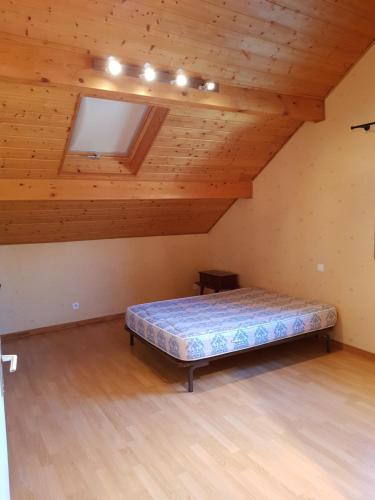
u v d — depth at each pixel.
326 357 4.00
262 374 3.64
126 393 3.36
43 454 2.53
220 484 2.21
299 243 4.62
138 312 4.17
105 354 4.26
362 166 3.82
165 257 5.97
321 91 3.97
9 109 2.98
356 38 3.47
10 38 2.49
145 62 2.93
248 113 3.69
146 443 2.62
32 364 4.03
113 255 5.52
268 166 4.94
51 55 2.62
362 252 3.90
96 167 4.07
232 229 5.73
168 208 5.21
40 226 4.65
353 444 2.54
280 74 3.53
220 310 4.16
